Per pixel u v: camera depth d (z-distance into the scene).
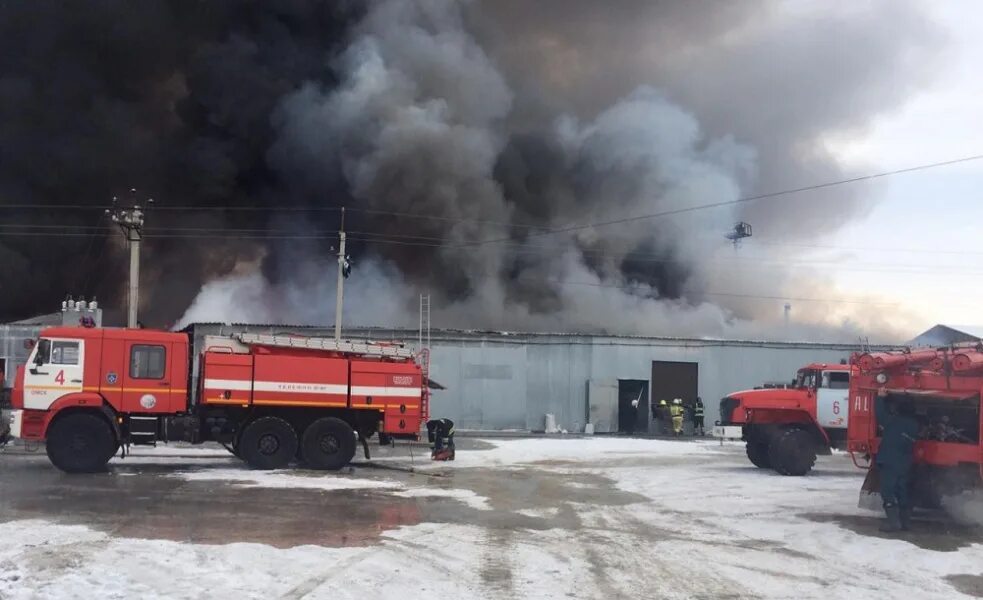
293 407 15.48
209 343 15.31
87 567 6.68
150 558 7.11
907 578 7.29
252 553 7.47
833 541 8.98
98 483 12.50
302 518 9.69
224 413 15.24
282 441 15.12
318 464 15.30
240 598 5.99
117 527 8.72
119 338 14.55
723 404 17.95
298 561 7.26
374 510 10.49
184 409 14.88
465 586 6.66
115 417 14.42
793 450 16.22
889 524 9.74
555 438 25.50
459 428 27.92
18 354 22.92
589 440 24.75
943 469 10.19
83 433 13.97
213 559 7.18
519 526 9.62
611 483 14.12
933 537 9.29
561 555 8.02
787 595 6.64
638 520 10.30
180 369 14.89
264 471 14.70
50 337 14.16
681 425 28.17
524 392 28.59
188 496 11.26
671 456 19.92
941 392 9.95
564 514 10.63
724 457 19.94
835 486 14.32
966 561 7.99
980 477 9.73
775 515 10.85
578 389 28.97
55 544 7.64
